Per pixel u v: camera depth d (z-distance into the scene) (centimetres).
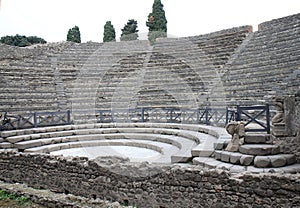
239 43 2372
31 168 943
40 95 1970
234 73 2002
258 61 1961
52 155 913
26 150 1245
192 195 680
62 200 696
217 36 2634
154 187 723
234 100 1745
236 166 775
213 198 655
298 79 1420
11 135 1379
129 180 751
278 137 820
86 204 670
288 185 577
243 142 859
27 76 2133
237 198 628
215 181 654
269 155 784
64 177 864
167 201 706
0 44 2489
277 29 2166
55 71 2338
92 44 2950
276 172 632
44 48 2722
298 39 1867
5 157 1006
